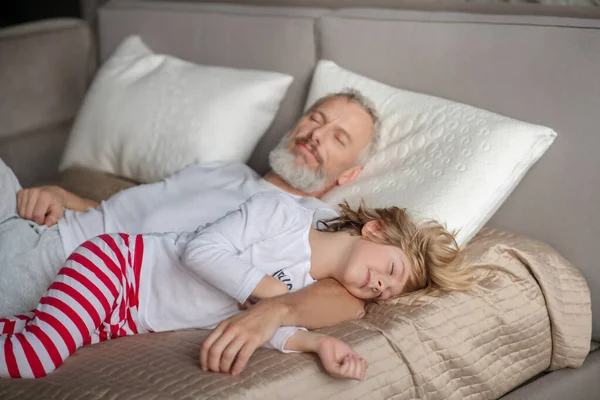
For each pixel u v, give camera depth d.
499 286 1.66
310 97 2.19
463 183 1.75
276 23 2.38
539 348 1.70
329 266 1.56
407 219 1.61
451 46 2.00
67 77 2.83
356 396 1.39
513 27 1.90
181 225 1.80
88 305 1.42
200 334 1.50
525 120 1.89
